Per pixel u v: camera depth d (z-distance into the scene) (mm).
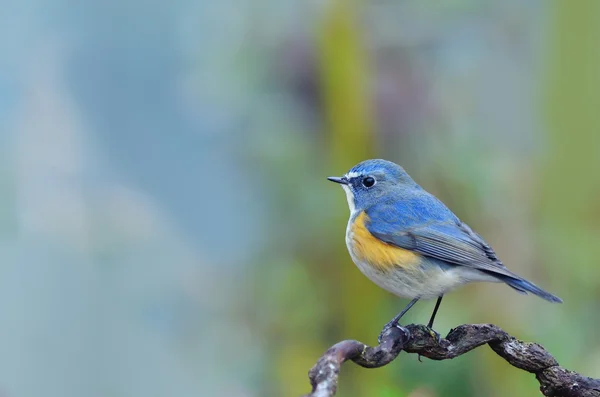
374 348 6770
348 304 12133
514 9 13016
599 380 7262
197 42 13562
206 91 13336
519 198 12586
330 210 12648
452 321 11836
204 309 12875
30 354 11633
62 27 12492
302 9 13266
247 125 13328
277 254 13242
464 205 12508
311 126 13227
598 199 12461
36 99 12055
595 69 12398
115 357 11961
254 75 13352
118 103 12852
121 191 12461
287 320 12938
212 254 13289
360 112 11984
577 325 12203
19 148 11781
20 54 12211
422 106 12938
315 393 5887
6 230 11570
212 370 12555
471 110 13086
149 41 13141
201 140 13461
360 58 11938
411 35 12836
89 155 12242
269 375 12812
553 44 12578
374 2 12383
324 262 12977
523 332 11742
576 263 12312
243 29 13516
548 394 7344
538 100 12812
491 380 11164
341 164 12125
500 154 12867
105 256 12086
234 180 13578
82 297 11906
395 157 12867
